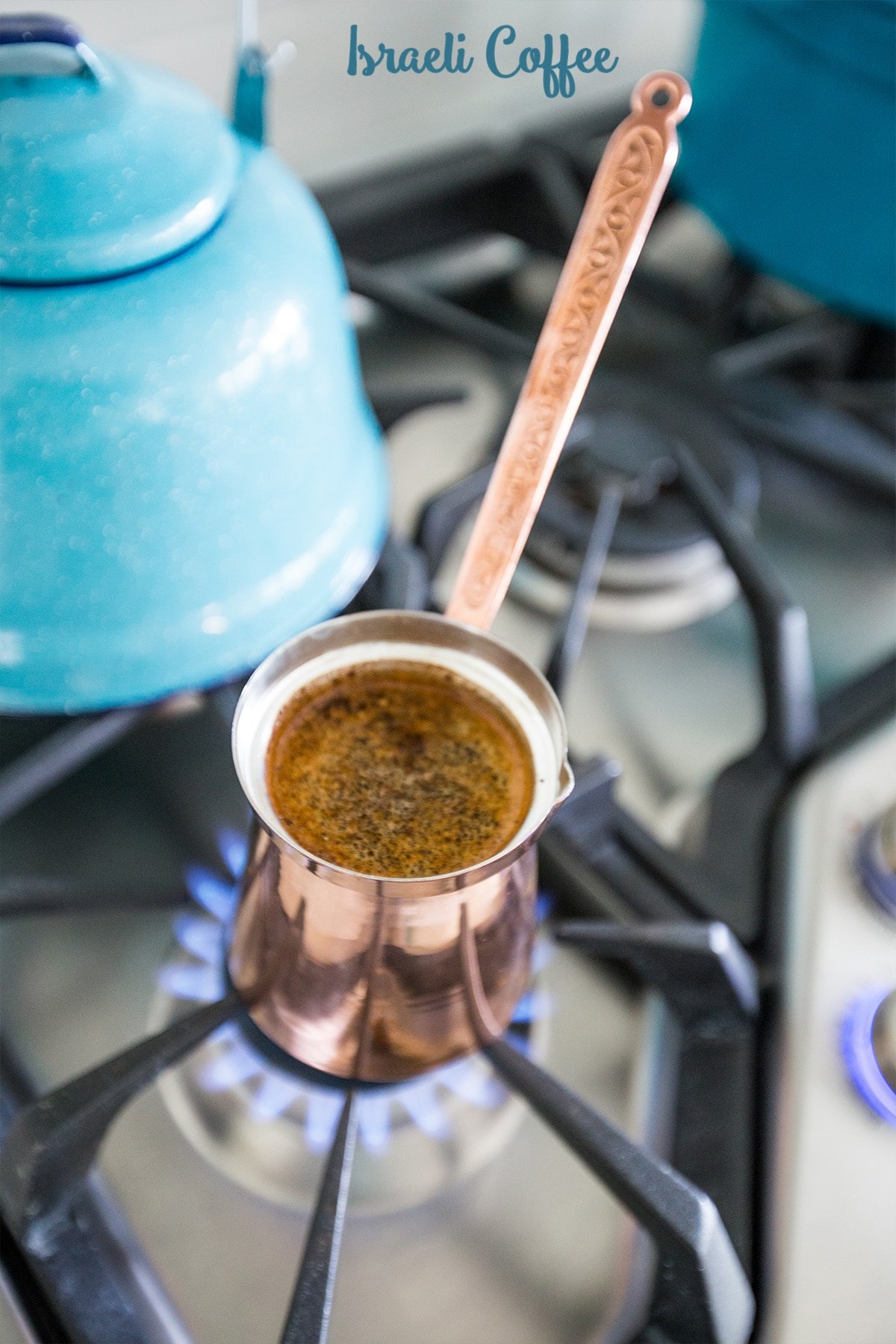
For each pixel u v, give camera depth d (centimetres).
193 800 56
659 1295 42
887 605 65
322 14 72
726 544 57
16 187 44
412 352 76
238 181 50
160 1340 42
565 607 60
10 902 47
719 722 59
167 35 67
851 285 69
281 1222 45
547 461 40
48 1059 48
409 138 81
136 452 46
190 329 46
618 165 38
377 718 41
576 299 39
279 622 52
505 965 41
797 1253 43
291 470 50
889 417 71
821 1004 48
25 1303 42
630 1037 49
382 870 38
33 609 48
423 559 58
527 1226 45
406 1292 44
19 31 47
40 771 51
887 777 54
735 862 51
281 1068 46
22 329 44
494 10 79
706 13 68
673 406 67
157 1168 46
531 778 40
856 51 62
